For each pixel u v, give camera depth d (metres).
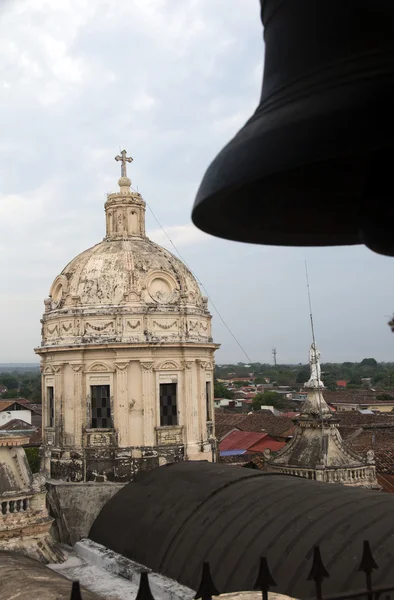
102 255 30.36
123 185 33.22
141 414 27.59
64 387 28.62
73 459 27.56
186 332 28.88
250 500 20.08
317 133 3.19
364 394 120.56
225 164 3.46
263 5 4.00
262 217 4.42
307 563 15.21
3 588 15.87
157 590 18.34
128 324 28.02
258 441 56.47
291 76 3.65
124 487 26.14
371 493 18.80
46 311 30.70
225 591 16.25
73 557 23.16
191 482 23.61
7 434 22.16
